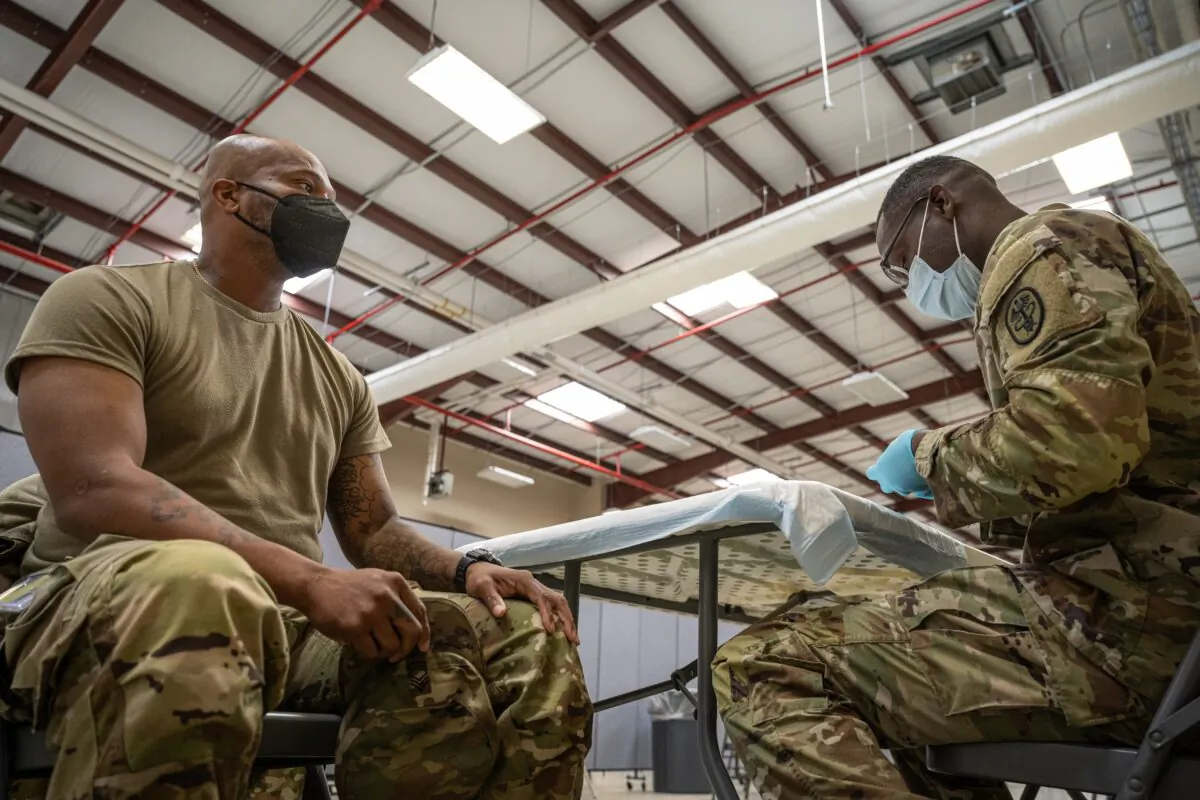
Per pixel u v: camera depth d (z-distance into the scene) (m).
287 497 1.08
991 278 1.05
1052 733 0.94
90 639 0.68
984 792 1.13
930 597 1.05
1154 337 0.98
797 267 6.77
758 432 10.10
